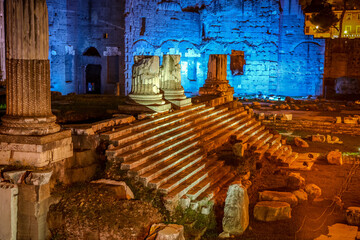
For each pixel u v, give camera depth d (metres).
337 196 13.05
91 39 36.47
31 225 8.58
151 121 13.16
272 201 11.53
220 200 11.35
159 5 36.50
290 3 37.06
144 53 36.34
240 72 37.41
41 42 9.10
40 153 8.76
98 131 11.16
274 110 28.86
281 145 19.03
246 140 17.02
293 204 11.95
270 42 37.28
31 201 8.52
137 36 35.81
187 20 37.91
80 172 9.96
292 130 24.44
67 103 17.25
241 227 10.07
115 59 36.53
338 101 33.41
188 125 14.80
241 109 20.31
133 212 9.12
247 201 10.54
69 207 8.85
